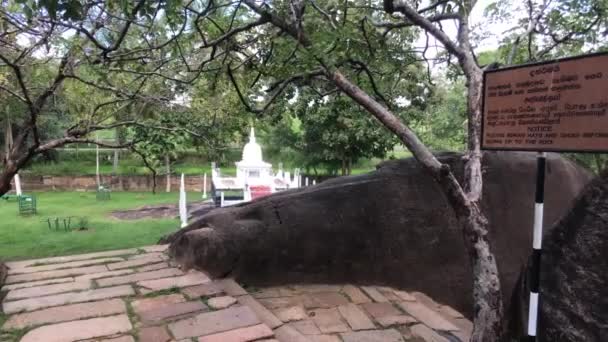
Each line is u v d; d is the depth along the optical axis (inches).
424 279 144.6
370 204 145.1
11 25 113.3
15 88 132.0
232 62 127.8
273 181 353.4
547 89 70.4
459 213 89.4
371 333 109.0
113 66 122.1
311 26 102.0
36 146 120.2
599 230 80.4
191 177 628.7
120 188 617.6
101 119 133.6
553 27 136.7
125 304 104.0
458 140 347.9
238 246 131.6
